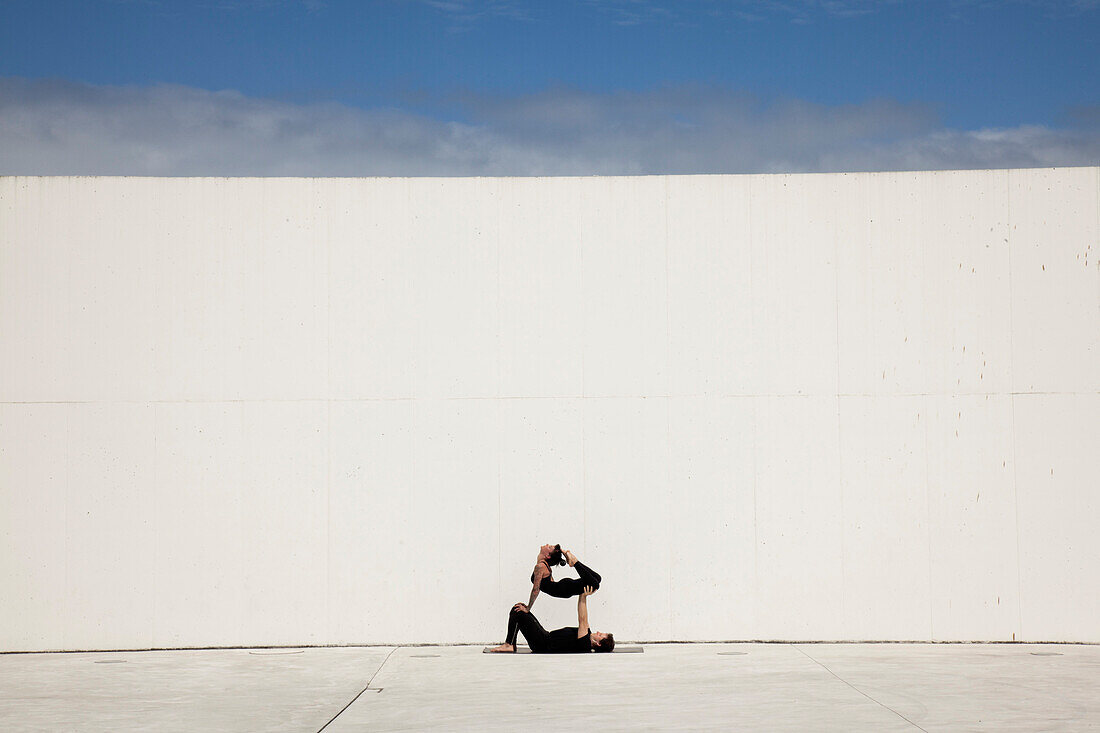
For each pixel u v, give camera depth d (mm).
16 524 10945
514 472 11055
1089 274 11047
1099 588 10867
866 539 10984
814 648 10602
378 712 7617
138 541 10969
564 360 11141
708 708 7633
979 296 11094
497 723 7188
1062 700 7895
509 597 10969
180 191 11188
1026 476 10969
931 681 8719
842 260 11164
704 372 11117
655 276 11188
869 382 11086
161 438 11039
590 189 11242
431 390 11109
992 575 10922
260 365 11109
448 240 11219
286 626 10953
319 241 11195
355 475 11055
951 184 11148
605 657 10094
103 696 8352
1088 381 11000
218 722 7336
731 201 11227
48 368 11047
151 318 11109
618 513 11023
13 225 11102
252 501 11016
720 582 10977
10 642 10867
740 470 11055
